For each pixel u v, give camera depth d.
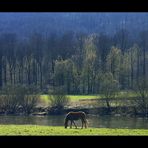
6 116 149.75
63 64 198.75
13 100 159.38
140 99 149.88
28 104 160.00
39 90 173.88
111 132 42.59
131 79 197.38
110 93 157.62
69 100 165.50
